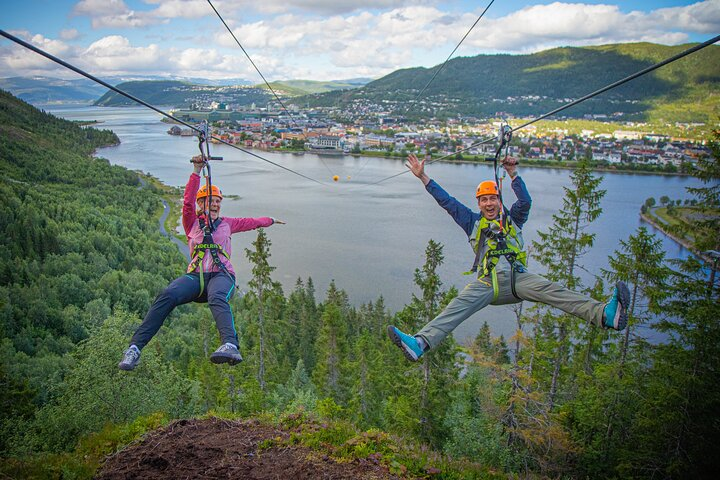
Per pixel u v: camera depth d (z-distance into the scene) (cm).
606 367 1570
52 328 4481
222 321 455
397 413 1959
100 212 8112
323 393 2588
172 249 7012
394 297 4766
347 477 677
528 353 1712
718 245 1398
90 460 717
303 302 4241
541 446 1541
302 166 13950
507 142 495
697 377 1312
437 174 12588
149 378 1702
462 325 4216
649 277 1519
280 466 688
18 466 700
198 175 520
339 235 6844
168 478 644
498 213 486
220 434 782
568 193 1748
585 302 417
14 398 1939
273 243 6475
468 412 1995
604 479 1490
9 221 6531
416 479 737
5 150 10875
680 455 1351
